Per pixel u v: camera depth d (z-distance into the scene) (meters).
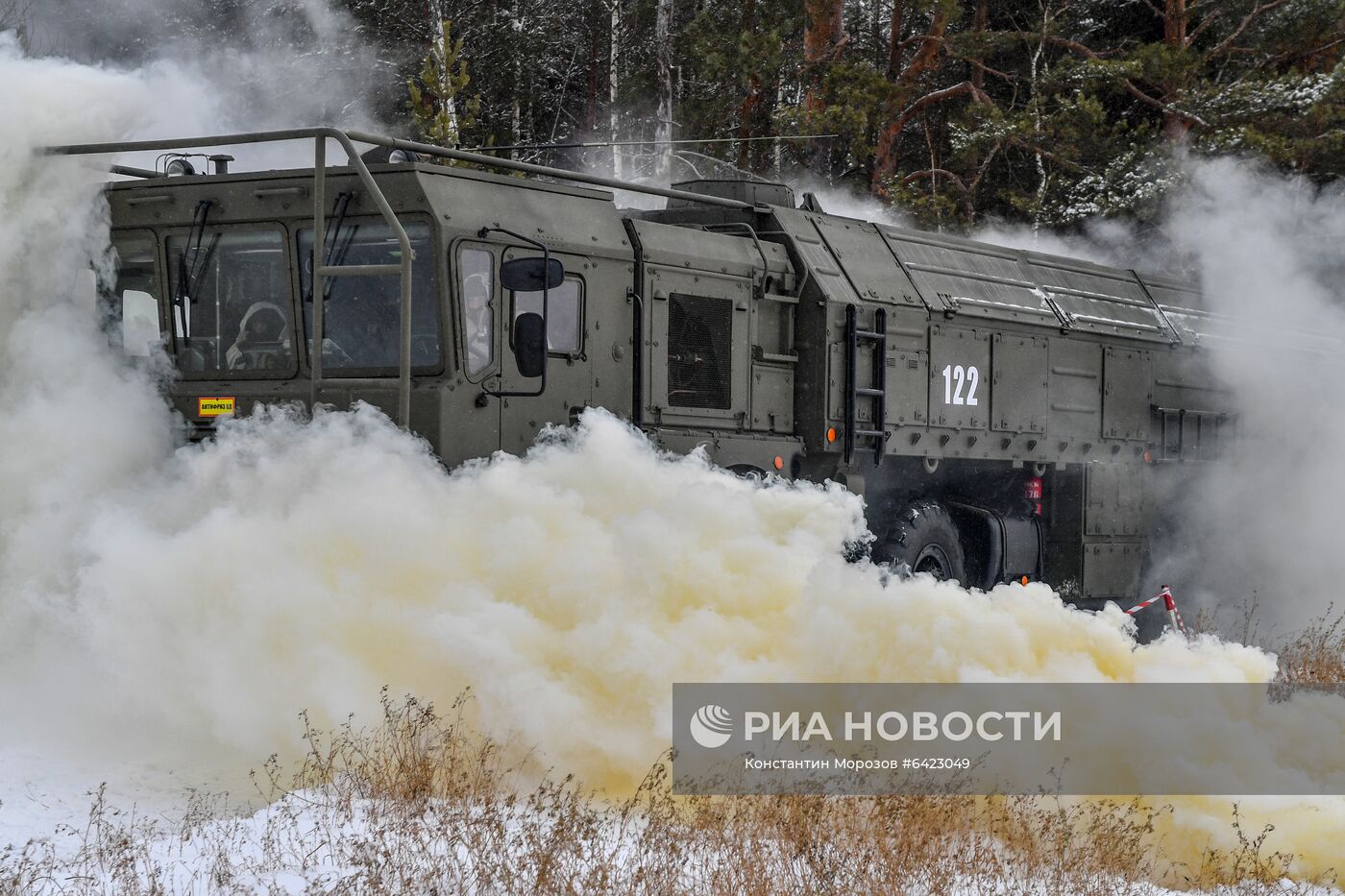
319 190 23.89
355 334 25.02
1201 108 70.38
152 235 26.91
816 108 73.38
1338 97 68.00
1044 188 72.50
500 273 24.91
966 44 73.94
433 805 20.05
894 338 33.31
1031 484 38.72
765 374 30.70
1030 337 37.91
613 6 89.81
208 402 26.09
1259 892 20.67
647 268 27.84
